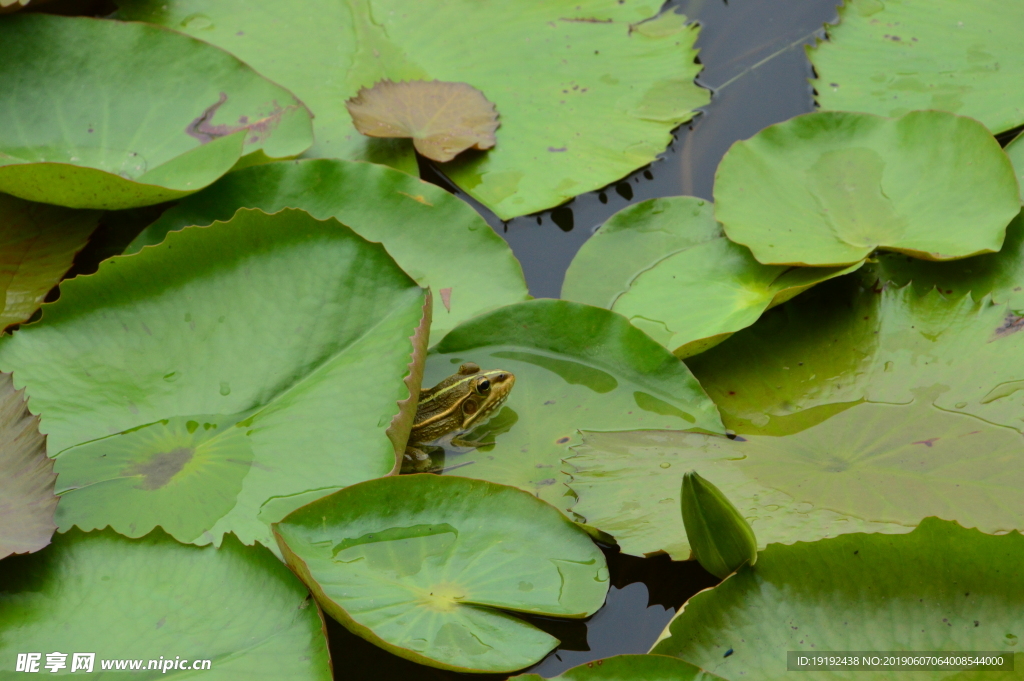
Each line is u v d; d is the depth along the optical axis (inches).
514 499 121.0
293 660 99.7
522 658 105.0
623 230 171.2
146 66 179.2
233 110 177.0
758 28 214.5
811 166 166.4
